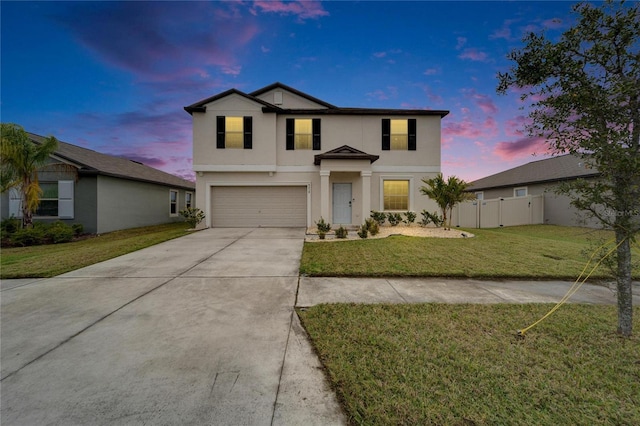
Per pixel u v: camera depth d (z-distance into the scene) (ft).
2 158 32.27
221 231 37.76
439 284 16.30
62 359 8.52
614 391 7.00
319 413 6.27
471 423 5.96
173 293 14.49
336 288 15.43
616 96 8.92
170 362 8.32
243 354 8.75
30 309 12.46
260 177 41.37
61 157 39.01
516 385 7.18
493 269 18.80
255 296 14.08
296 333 10.18
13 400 6.72
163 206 56.80
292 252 24.30
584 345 9.21
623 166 8.56
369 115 41.68
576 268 18.97
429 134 41.83
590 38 9.40
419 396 6.77
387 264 20.15
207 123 40.14
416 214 41.73
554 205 49.85
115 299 13.65
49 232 33.65
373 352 8.77
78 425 5.94
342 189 41.34
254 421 6.02
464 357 8.48
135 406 6.50
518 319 11.27
